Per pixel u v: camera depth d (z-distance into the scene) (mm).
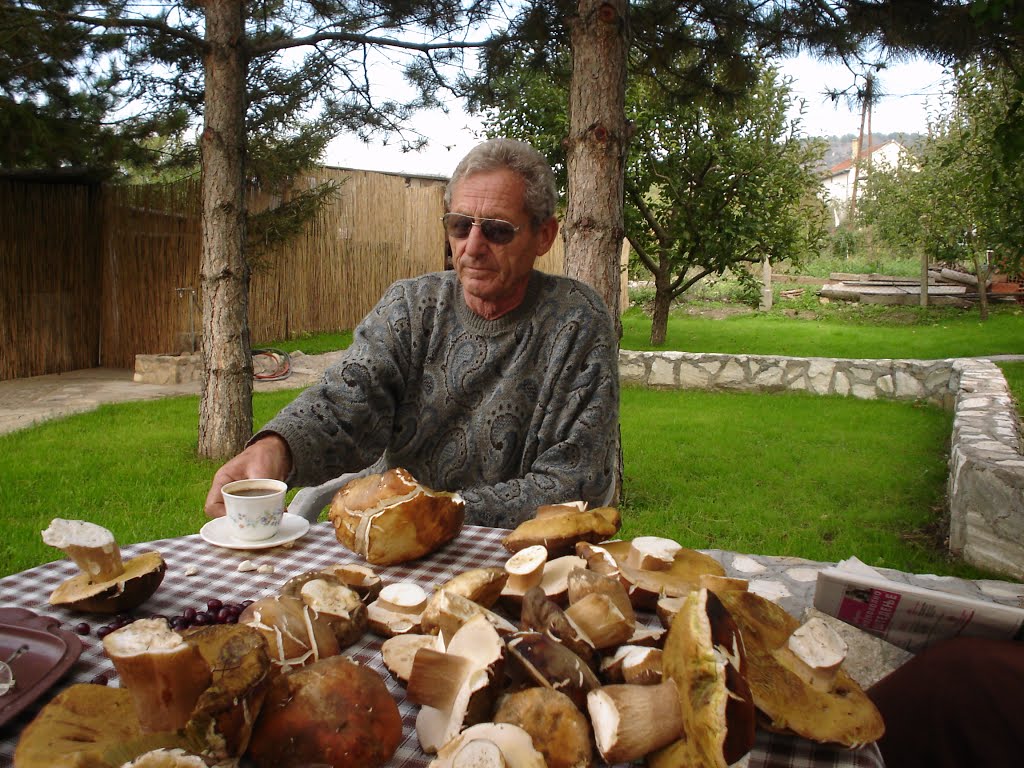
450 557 1759
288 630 1146
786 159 11750
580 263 4227
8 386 9922
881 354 11797
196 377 10586
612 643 1130
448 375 2412
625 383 10398
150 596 1482
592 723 968
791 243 11820
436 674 1028
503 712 958
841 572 1591
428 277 2506
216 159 5758
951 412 8641
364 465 2398
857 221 25969
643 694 964
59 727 922
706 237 11641
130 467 5711
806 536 4562
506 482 2242
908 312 17062
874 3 4680
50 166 8148
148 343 11516
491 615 1140
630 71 5945
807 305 18609
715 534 4574
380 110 6926
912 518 4953
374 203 15594
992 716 1504
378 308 2510
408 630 1330
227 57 5645
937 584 3686
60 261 11141
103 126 7973
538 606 1146
